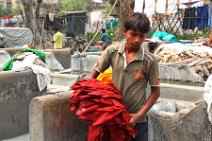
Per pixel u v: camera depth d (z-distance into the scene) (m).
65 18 30.02
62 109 3.85
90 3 35.56
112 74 3.46
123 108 3.17
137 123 3.36
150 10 15.69
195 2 15.30
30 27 21.16
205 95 3.75
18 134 5.70
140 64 3.31
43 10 24.92
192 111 3.84
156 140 4.18
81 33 30.08
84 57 9.12
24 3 21.06
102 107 3.14
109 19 23.34
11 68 6.10
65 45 20.84
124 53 3.35
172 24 17.06
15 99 5.62
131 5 16.50
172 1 15.46
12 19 32.94
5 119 5.48
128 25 3.21
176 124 3.96
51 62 9.18
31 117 3.80
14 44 16.53
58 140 3.82
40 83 5.96
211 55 7.11
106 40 18.02
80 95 3.25
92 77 3.47
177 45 7.60
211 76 3.84
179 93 6.15
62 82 7.62
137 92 3.35
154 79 3.31
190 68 6.84
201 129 3.80
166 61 7.27
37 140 3.76
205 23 15.65
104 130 3.23
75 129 3.98
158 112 4.13
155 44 9.51
